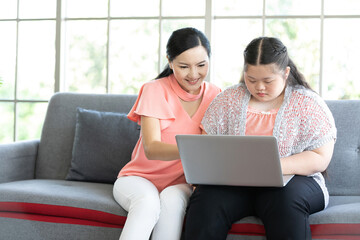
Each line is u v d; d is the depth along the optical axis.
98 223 2.08
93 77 3.34
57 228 2.12
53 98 2.83
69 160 2.70
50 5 3.39
